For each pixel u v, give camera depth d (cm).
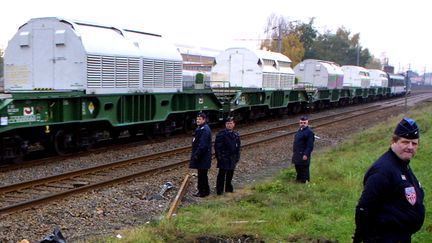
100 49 1648
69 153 1577
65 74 1619
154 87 1936
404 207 425
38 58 1655
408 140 424
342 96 4559
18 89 1684
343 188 1082
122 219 874
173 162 1440
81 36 1600
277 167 1488
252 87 2914
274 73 3098
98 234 779
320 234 747
